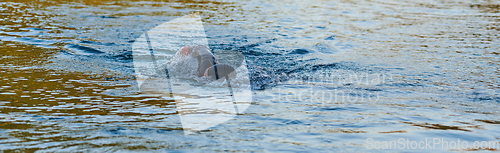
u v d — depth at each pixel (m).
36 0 13.34
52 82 4.64
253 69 5.56
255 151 2.82
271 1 15.52
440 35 9.16
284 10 13.19
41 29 8.56
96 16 10.72
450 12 13.26
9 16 10.08
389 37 8.91
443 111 3.88
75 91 4.29
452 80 5.25
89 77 4.98
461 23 10.99
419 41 8.44
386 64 6.28
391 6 14.73
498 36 9.03
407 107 3.99
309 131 3.25
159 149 2.82
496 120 3.62
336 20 11.34
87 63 5.83
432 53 7.20
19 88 4.31
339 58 6.75
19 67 5.34
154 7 12.85
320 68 5.98
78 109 3.68
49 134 3.04
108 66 5.68
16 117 3.39
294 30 9.66
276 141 3.02
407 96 4.43
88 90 4.36
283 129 3.29
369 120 3.56
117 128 3.21
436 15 12.55
